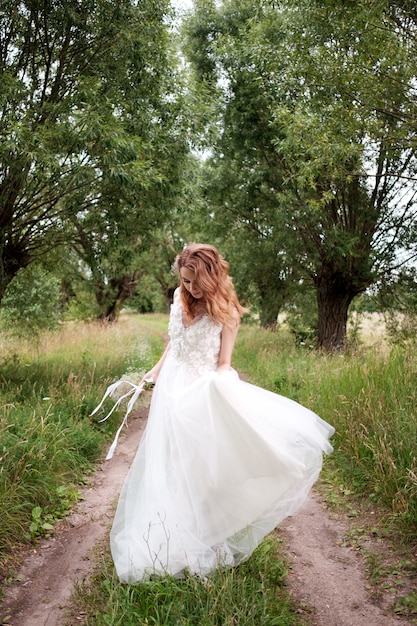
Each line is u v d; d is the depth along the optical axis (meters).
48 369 9.05
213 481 3.18
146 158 8.45
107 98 7.46
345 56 6.71
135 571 3.17
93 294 24.30
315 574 3.40
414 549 3.62
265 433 3.17
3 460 4.38
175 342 3.53
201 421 3.23
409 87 6.43
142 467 3.62
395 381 5.90
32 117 7.57
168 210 8.92
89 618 2.92
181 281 3.37
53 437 5.21
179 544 3.20
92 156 7.34
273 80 10.69
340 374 7.02
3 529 3.71
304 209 11.66
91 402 6.98
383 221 11.99
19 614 2.98
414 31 6.41
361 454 4.94
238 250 15.55
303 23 7.35
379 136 6.76
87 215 8.66
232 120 12.88
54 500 4.46
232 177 14.05
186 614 2.80
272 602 2.96
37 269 10.80
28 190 7.54
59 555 3.68
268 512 3.23
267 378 9.82
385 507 4.24
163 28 8.38
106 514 4.35
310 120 7.49
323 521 4.20
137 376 8.92
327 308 13.74
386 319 12.73
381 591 3.19
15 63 7.84
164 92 8.68
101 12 7.64
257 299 18.28
